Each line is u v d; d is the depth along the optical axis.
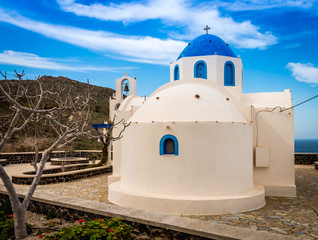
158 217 5.86
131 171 9.70
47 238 5.31
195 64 13.65
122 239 5.14
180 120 9.15
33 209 7.93
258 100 12.20
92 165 16.98
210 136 8.87
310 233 6.86
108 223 5.50
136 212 6.21
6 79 5.31
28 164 20.41
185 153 8.82
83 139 28.89
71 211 7.07
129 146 9.86
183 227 5.28
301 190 11.88
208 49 13.87
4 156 20.22
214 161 8.82
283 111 11.20
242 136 9.38
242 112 11.16
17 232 6.10
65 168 16.36
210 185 8.76
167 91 10.73
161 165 9.01
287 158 11.09
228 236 4.82
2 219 6.89
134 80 16.92
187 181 8.75
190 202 8.33
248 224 7.50
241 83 14.24
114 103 16.36
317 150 152.38
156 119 9.48
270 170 11.16
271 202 9.84
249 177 9.63
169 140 9.10
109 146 17.31
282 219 7.93
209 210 8.35
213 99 9.97
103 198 10.50
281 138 11.16
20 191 8.28
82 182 13.55
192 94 10.06
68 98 6.71
